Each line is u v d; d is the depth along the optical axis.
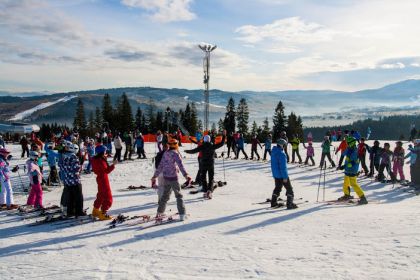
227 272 5.83
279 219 9.34
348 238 7.41
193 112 93.19
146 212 10.66
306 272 5.72
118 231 8.49
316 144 41.22
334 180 18.28
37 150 11.64
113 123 89.69
